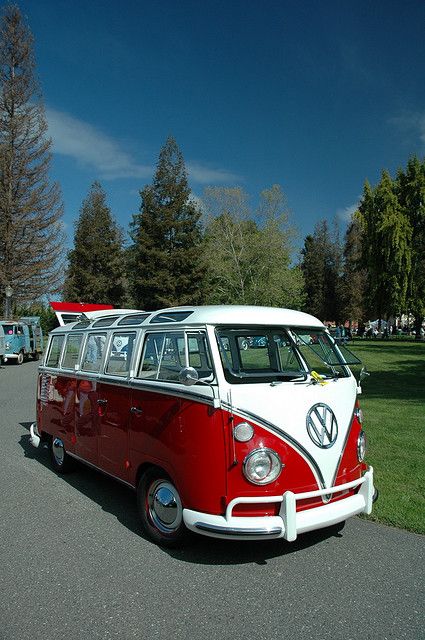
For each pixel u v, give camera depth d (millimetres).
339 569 4152
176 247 55219
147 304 55094
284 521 3871
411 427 9312
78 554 4434
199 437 4070
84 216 62312
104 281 61094
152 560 4316
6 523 5152
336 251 76562
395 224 43094
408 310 45281
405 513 5281
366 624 3391
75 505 5703
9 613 3508
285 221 47531
